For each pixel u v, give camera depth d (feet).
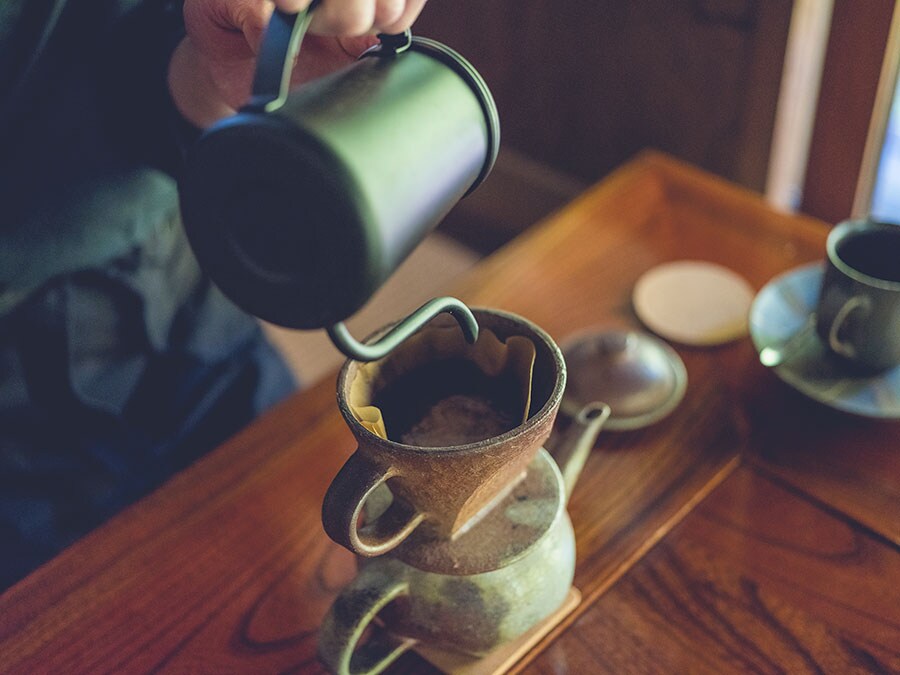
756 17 4.33
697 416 2.66
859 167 4.26
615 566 2.35
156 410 3.21
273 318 1.62
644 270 3.11
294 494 2.50
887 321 2.51
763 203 3.31
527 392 1.95
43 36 2.73
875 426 2.61
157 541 2.42
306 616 2.28
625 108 5.19
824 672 2.15
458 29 5.70
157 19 2.73
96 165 2.87
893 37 3.81
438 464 1.78
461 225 6.44
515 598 1.99
